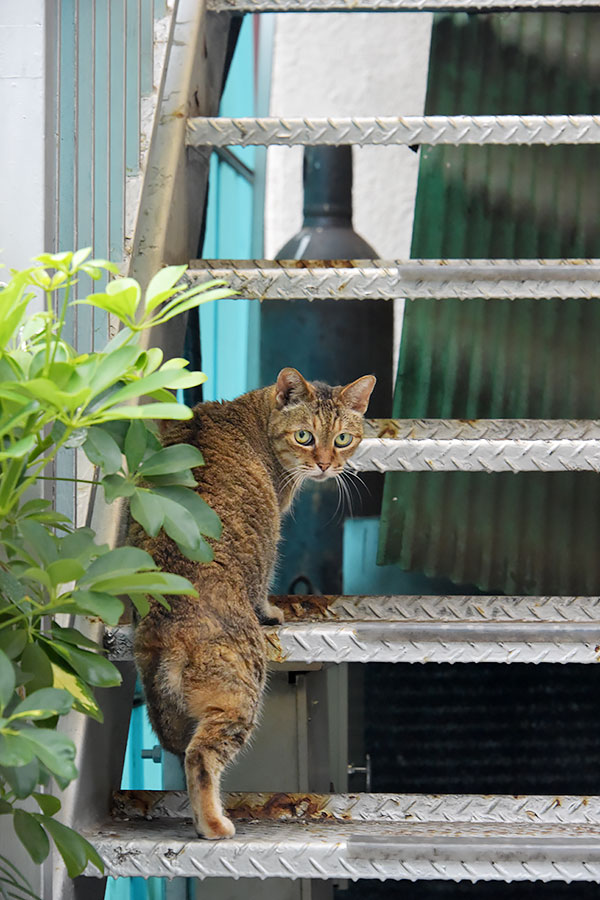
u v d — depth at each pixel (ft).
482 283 11.34
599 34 16.75
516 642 9.87
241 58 24.49
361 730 16.85
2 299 6.66
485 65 16.97
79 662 7.22
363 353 19.40
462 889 16.24
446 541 16.57
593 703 17.81
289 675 11.89
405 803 10.11
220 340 21.94
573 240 16.61
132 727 15.78
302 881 11.91
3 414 6.87
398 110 26.09
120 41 11.41
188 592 7.04
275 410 12.74
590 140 11.89
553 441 10.92
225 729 9.50
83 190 11.05
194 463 7.75
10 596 7.27
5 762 5.99
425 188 16.72
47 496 9.25
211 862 8.93
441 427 11.94
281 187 26.53
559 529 16.46
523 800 10.11
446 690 17.90
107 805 10.06
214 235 21.26
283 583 19.03
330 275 11.33
